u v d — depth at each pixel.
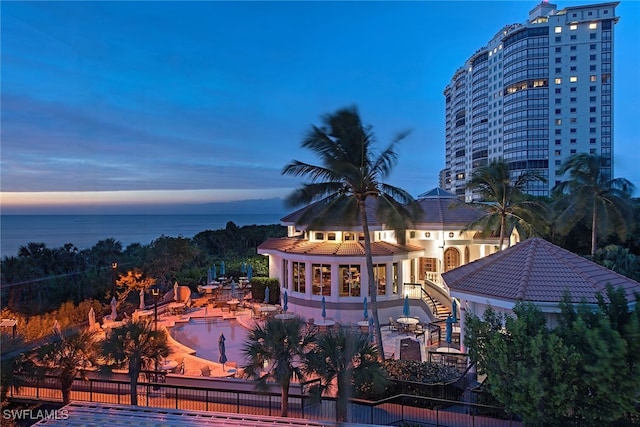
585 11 85.56
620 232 34.09
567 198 36.97
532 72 88.06
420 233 28.56
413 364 13.81
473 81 104.69
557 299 12.48
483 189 29.94
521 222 30.03
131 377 11.40
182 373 14.98
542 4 91.62
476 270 15.97
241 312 25.69
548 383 8.66
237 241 42.06
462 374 13.30
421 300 24.61
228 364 16.22
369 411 11.29
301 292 25.55
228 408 11.59
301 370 10.49
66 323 10.57
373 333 18.38
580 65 85.44
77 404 10.98
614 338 8.31
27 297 9.40
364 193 18.11
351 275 24.27
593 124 85.19
